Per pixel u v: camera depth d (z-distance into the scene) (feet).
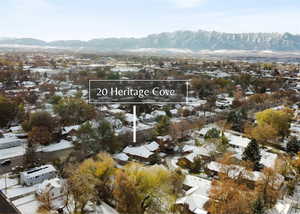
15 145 228.02
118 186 139.74
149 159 205.98
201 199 144.66
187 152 222.28
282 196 164.86
